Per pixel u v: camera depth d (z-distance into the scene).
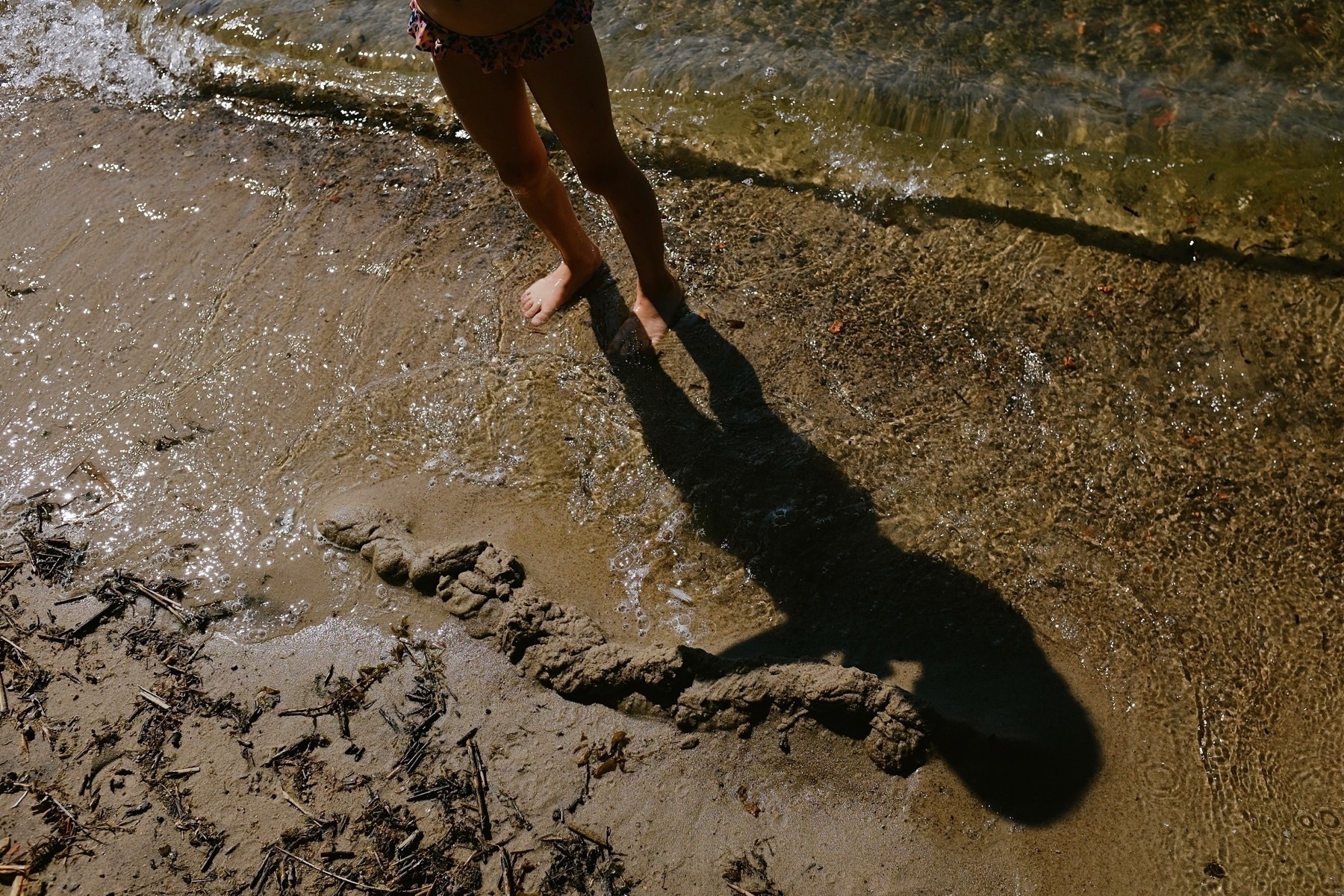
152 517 2.05
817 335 2.23
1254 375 2.09
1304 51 2.59
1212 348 2.13
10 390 2.27
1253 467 1.99
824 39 2.77
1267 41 2.62
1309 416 2.03
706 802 1.67
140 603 1.93
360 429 2.16
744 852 1.62
